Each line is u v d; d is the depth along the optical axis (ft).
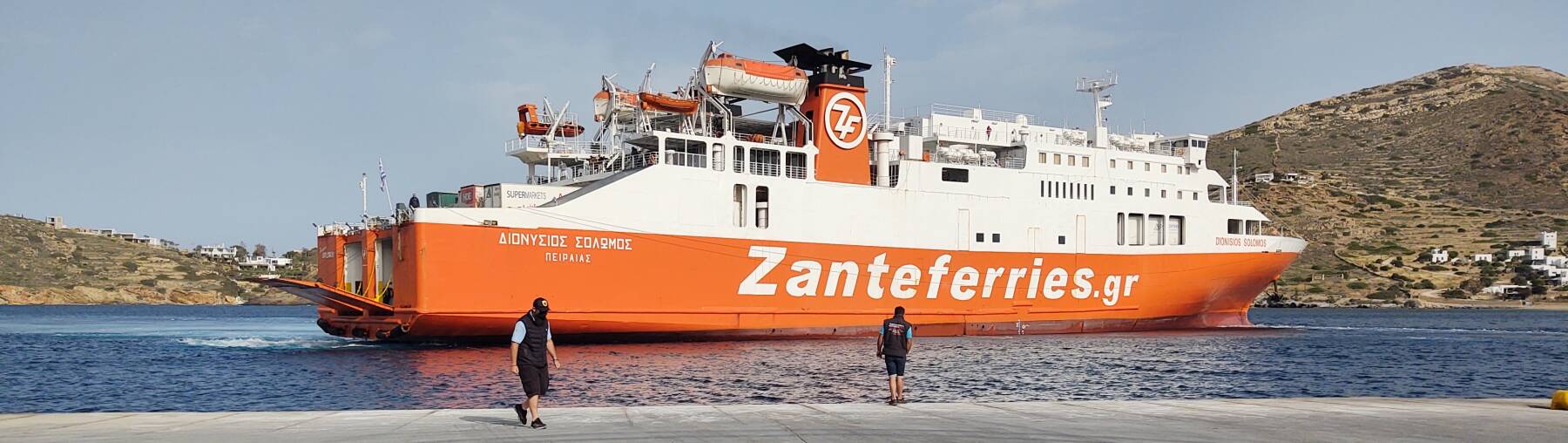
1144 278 206.49
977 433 56.44
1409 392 122.21
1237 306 227.20
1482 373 143.64
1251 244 219.61
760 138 181.98
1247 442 54.13
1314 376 136.56
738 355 145.89
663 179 161.27
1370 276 580.30
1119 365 142.20
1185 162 215.10
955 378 124.06
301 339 201.46
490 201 161.07
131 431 55.72
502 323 150.30
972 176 188.85
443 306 146.10
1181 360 151.94
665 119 183.73
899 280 181.16
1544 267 556.92
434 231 145.59
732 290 166.20
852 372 126.21
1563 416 65.00
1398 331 250.57
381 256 167.63
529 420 60.03
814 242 173.17
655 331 160.56
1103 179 203.31
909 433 56.18
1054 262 196.44
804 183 173.27
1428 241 632.79
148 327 285.64
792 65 182.29
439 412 64.39
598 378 119.24
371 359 143.64
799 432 56.49
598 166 184.96
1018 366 137.59
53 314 431.02
